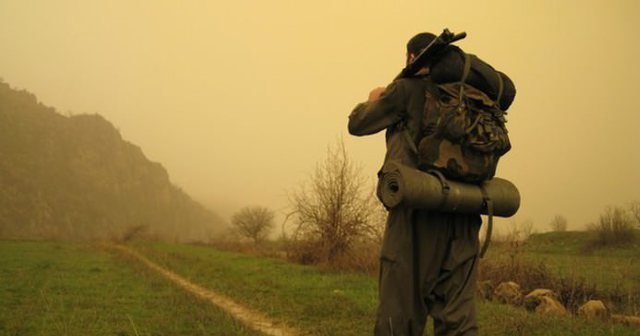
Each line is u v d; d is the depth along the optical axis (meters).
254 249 33.81
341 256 19.02
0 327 8.00
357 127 3.75
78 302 10.41
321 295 11.41
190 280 15.03
